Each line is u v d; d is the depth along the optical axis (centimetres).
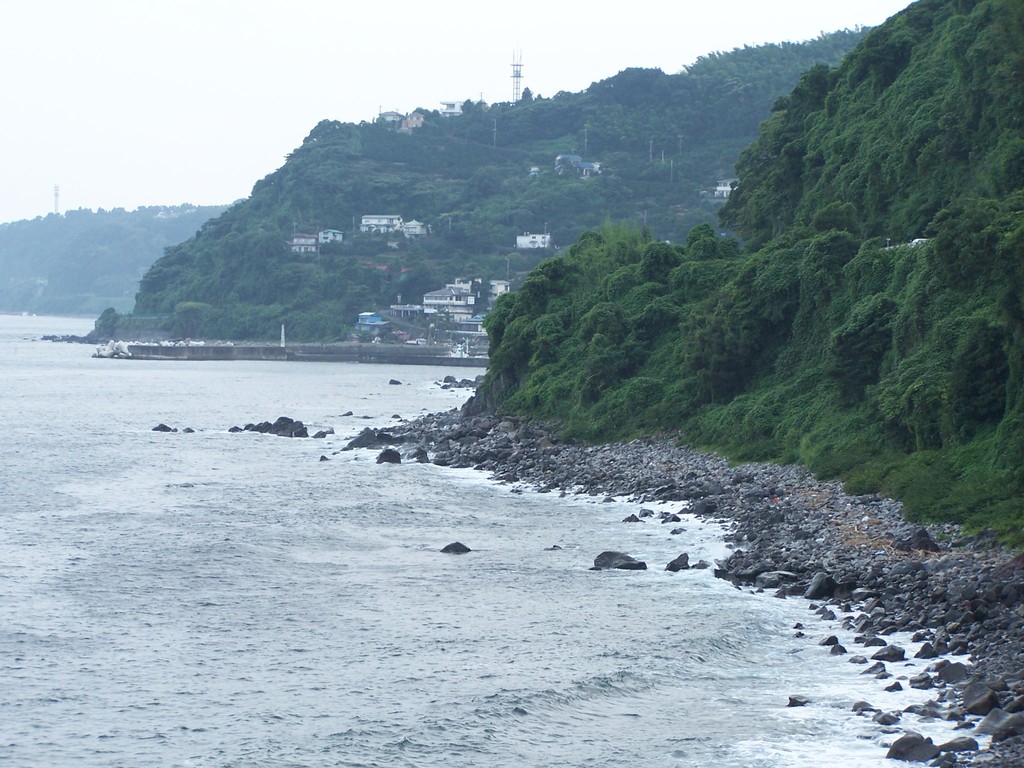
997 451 5681
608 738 3338
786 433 7725
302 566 5488
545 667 3934
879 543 5209
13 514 6756
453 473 8656
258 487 7875
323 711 3575
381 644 4238
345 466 9000
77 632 4397
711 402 8919
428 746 3303
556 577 5216
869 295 7925
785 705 3538
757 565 5150
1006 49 8200
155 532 6253
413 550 5841
